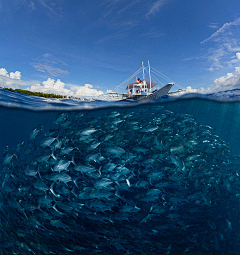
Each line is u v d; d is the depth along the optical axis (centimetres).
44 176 440
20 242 437
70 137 579
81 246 418
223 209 541
